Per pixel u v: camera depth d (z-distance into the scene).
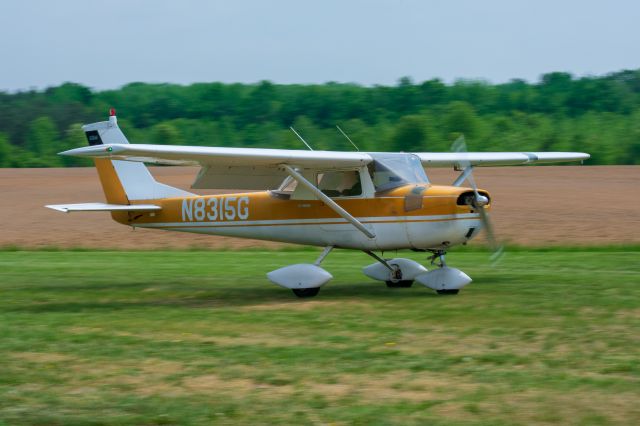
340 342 23.50
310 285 32.41
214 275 40.81
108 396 18.70
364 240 32.78
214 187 34.41
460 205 30.80
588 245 53.31
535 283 34.59
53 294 34.56
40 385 19.62
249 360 21.55
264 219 34.94
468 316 26.97
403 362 21.02
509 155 39.47
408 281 34.94
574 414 16.95
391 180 32.47
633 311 27.16
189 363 21.38
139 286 36.88
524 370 20.06
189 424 16.89
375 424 16.61
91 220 79.12
